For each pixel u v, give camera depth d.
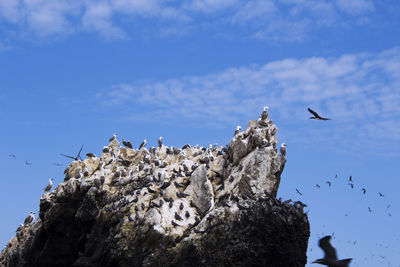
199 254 60.19
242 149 70.31
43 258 78.00
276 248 60.16
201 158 75.56
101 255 67.88
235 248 59.00
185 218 65.94
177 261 61.78
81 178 78.81
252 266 58.97
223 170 71.31
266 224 60.31
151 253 63.12
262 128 70.81
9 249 86.00
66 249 77.88
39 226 81.06
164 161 77.00
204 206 67.69
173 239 63.00
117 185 76.25
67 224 77.94
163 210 66.00
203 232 61.00
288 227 60.97
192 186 69.62
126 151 86.25
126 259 64.50
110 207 71.31
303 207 63.81
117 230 67.44
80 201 77.75
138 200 69.88
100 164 82.62
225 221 60.59
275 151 68.94
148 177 73.25
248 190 65.50
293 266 61.22
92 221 75.00
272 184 66.19
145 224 64.62
